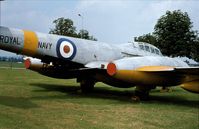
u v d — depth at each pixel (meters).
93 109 9.43
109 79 12.47
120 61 11.10
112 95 13.59
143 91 12.02
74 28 41.81
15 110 8.50
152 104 11.23
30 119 7.49
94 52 13.10
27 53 11.45
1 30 10.51
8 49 10.97
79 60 12.66
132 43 14.91
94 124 7.34
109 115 8.54
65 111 8.82
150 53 15.35
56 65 12.96
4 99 10.48
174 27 33.78
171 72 11.31
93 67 12.41
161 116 8.73
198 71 10.95
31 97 11.44
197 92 11.75
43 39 11.65
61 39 12.26
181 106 11.03
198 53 34.28
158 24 34.34
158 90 16.95
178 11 34.09
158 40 34.56
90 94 13.69
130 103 11.21
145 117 8.48
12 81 18.14
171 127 7.43
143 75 11.19
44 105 9.68
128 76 11.01
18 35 10.95
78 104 10.32
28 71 31.88
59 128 6.80
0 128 6.51
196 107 10.91
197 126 7.65
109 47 13.79
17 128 6.59
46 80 20.19
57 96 12.22
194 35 34.06
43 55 11.81
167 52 34.34
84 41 13.12
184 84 11.74
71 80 21.09
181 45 33.41
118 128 7.09
